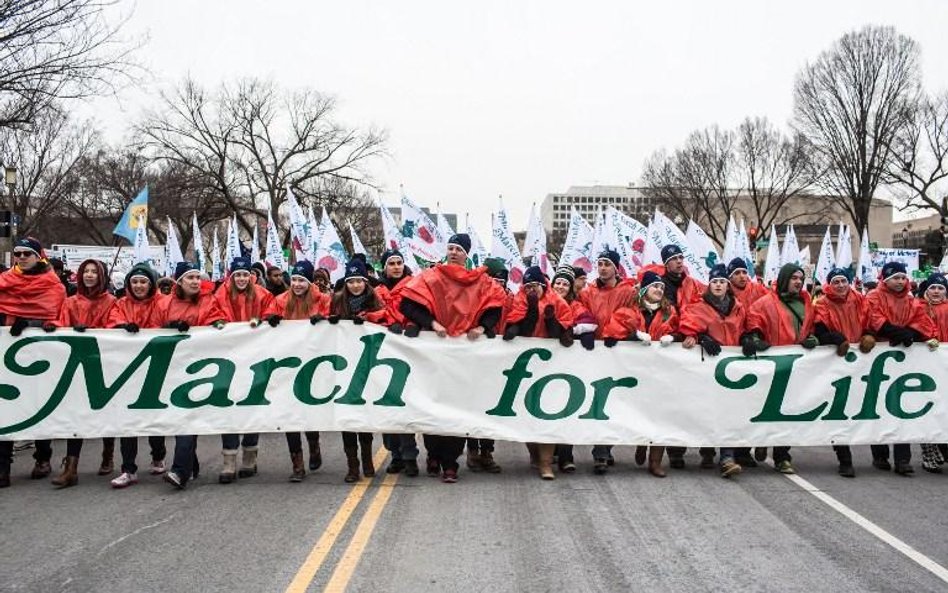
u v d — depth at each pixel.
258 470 7.77
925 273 21.44
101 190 44.00
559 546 5.38
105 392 7.20
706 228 60.47
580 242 12.55
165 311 7.49
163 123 41.12
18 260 7.47
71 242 54.59
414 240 12.31
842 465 7.55
